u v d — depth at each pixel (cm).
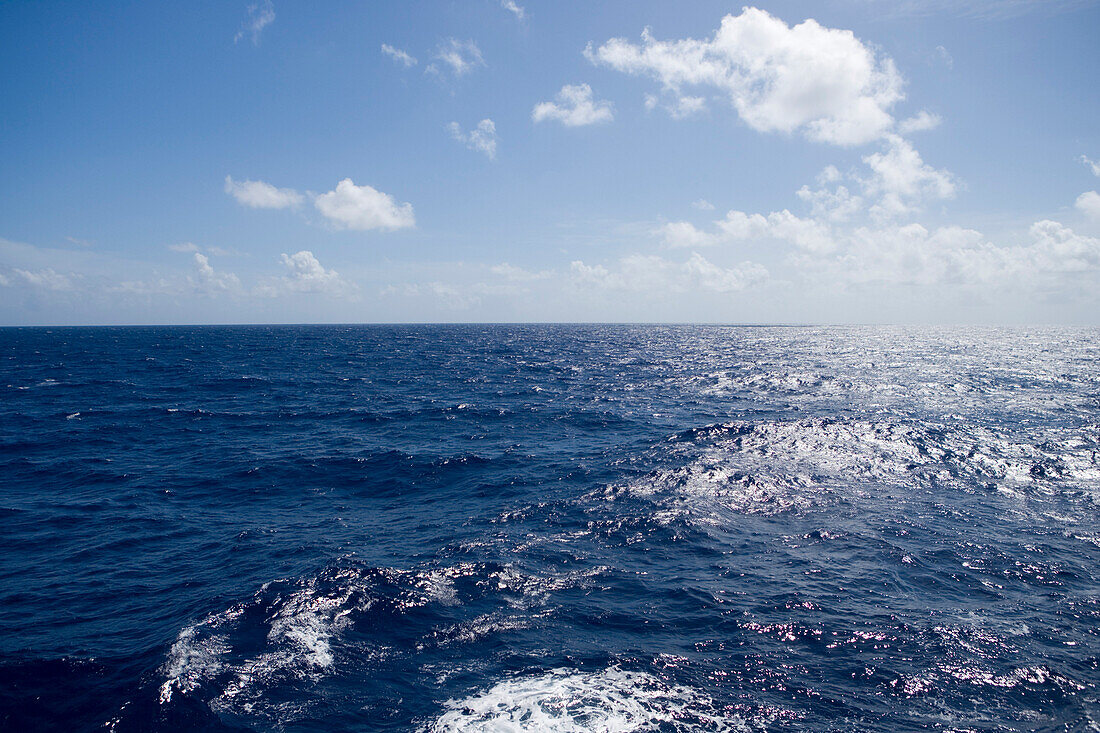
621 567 1344
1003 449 2383
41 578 1300
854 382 4884
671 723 820
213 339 14662
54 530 1606
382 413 3491
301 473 2184
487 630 1065
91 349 10400
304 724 816
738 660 977
